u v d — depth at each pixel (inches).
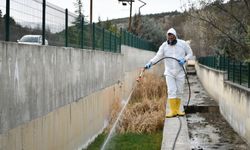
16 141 260.4
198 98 779.4
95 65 511.5
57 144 348.8
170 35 367.6
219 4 783.7
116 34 721.6
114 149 444.1
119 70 719.1
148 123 530.6
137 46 1055.0
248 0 753.0
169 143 380.8
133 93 754.2
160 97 739.4
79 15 462.9
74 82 408.8
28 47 280.8
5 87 244.5
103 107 558.9
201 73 1181.7
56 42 375.6
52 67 336.2
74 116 406.3
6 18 269.7
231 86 519.5
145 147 448.5
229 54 795.4
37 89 299.6
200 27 922.7
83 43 479.2
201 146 414.3
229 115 534.3
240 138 450.6
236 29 782.5
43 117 312.5
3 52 241.8
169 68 378.0
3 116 241.8
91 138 480.1
